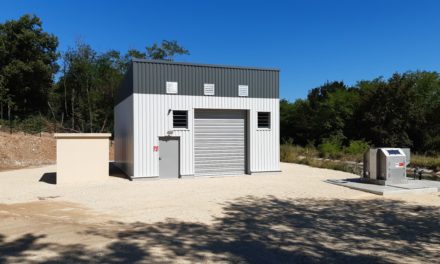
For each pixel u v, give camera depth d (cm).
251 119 1817
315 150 3453
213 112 1783
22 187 1421
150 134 1633
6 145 2534
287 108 5241
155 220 873
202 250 626
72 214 930
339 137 4331
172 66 1673
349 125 4541
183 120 1706
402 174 1423
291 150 3241
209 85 1736
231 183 1527
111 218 890
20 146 2625
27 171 2009
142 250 609
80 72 4450
